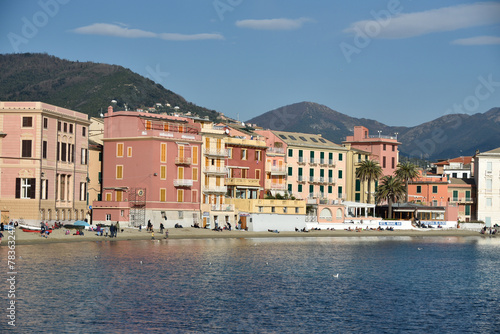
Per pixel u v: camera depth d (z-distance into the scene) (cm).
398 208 16875
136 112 12975
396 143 18975
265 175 15200
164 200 12962
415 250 11706
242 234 13162
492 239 15625
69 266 7756
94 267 7756
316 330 5294
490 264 9700
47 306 5772
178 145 13175
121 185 13025
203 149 13688
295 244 11962
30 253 8750
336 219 15412
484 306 6275
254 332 5206
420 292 6962
